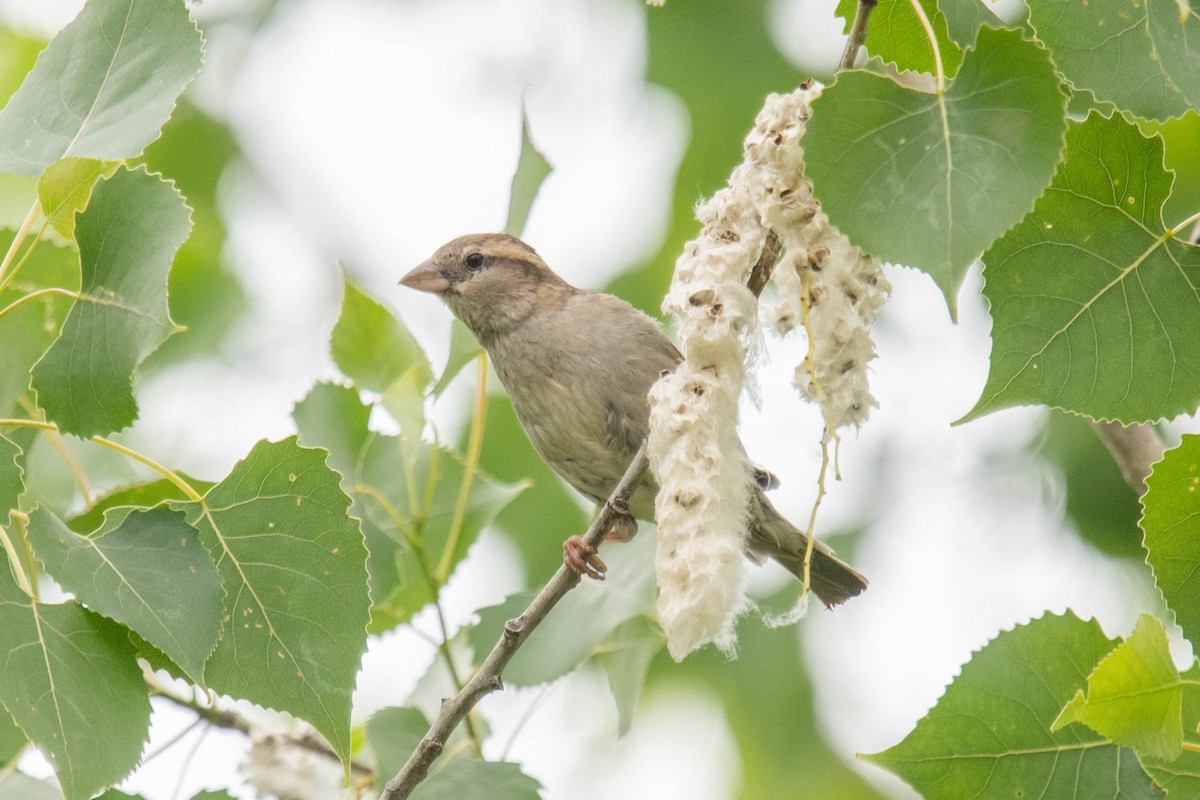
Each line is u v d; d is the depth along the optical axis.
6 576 5.56
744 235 5.89
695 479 5.73
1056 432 13.98
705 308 5.82
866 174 4.71
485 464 14.17
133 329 5.74
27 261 7.02
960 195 4.63
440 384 8.46
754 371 5.89
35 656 5.48
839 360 5.54
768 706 13.75
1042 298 5.39
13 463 5.59
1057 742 6.04
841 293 5.55
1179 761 5.97
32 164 6.15
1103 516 13.71
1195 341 5.36
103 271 5.78
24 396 7.12
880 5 6.07
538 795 7.65
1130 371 5.38
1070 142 5.32
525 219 8.11
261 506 6.00
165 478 7.07
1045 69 4.68
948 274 4.59
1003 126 4.68
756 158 5.71
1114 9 5.22
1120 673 5.18
